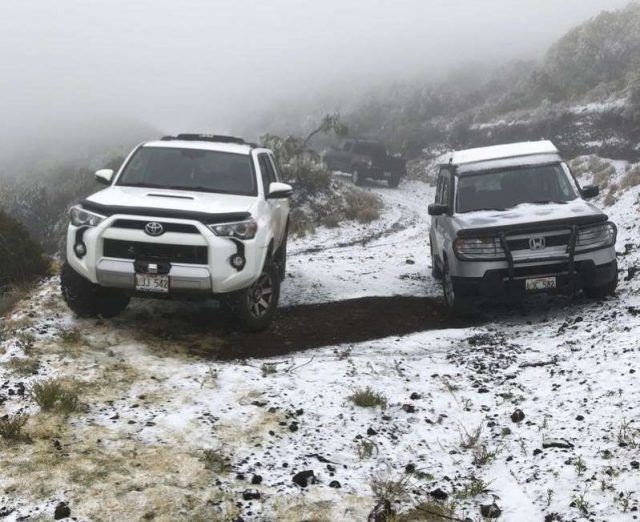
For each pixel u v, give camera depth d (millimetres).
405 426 4805
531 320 7871
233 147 8320
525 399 5141
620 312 7137
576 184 8789
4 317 7359
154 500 3617
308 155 24953
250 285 6953
